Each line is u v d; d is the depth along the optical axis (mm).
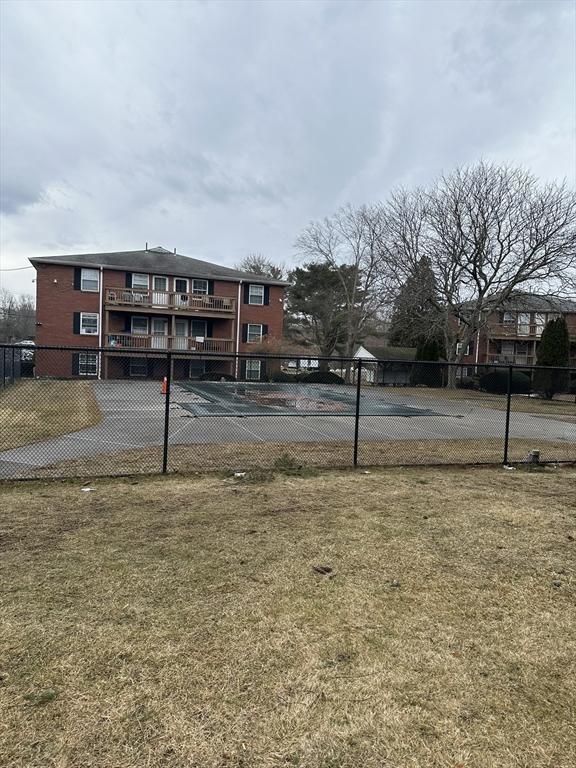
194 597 3045
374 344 47375
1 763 1733
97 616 2783
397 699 2166
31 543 3871
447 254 27062
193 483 5918
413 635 2709
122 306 28672
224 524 4434
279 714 2041
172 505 4992
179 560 3607
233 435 10062
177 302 29938
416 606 3045
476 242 26172
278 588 3205
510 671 2410
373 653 2518
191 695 2139
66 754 1786
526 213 25297
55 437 9266
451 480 6523
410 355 37812
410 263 28266
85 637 2568
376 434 11070
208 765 1760
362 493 5676
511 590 3320
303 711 2064
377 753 1847
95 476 6113
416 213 28281
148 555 3684
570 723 2047
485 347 39656
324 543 4043
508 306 30406
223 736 1904
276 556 3738
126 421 11867
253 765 1769
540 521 4836
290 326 48656
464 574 3553
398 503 5305
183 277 30594
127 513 4691
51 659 2369
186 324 31531
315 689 2211
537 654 2568
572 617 2975
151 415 13133
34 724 1934
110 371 28844
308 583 3299
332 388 24531
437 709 2111
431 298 27719
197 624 2732
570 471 7426
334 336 45469
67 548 3783
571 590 3348
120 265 28953
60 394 18250
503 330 38969
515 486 6312
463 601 3137
